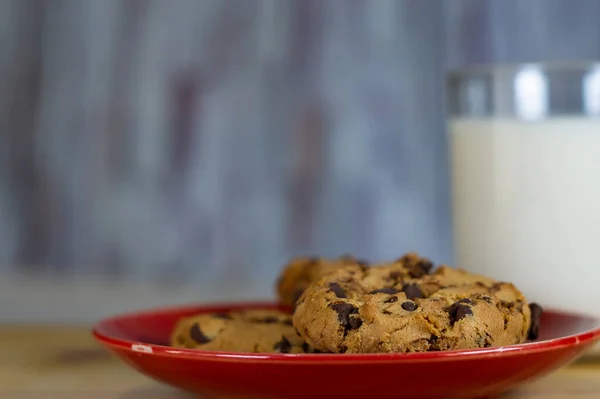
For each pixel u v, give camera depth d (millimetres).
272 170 657
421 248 655
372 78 651
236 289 662
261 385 370
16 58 653
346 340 373
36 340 525
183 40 653
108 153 658
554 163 477
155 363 384
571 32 642
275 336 415
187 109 656
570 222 476
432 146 651
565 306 475
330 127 654
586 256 474
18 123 655
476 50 647
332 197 656
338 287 390
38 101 655
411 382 363
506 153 483
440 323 373
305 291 397
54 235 659
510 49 645
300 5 650
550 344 374
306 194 657
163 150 657
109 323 436
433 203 653
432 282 403
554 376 447
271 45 652
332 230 657
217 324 422
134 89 655
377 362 358
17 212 658
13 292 659
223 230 661
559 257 476
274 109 655
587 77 480
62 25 652
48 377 454
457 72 501
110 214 659
